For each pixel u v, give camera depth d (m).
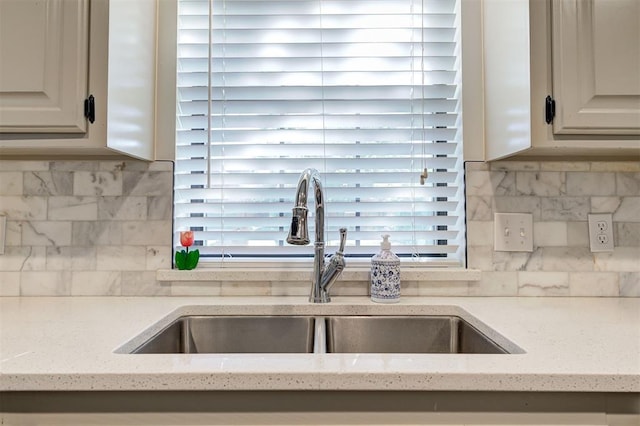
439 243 1.33
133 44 1.11
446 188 1.31
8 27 0.95
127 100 1.08
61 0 0.95
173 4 1.29
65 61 0.95
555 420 0.64
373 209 1.32
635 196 1.22
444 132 1.32
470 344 0.99
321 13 1.34
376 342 1.08
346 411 0.64
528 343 0.75
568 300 1.16
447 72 1.33
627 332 0.82
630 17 0.96
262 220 1.33
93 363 0.65
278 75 1.34
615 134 0.97
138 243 1.23
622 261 1.21
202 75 1.33
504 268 1.22
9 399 0.64
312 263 1.30
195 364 0.65
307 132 1.33
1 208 1.21
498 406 0.64
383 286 1.11
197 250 1.26
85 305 1.09
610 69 0.95
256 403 0.64
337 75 1.34
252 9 1.34
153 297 1.20
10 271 1.21
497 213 1.24
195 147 1.32
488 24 1.24
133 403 0.64
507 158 1.23
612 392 0.63
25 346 0.73
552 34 0.97
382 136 1.33
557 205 1.23
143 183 1.24
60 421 0.64
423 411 0.64
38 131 0.96
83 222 1.22
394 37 1.34
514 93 1.06
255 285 1.22
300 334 1.08
